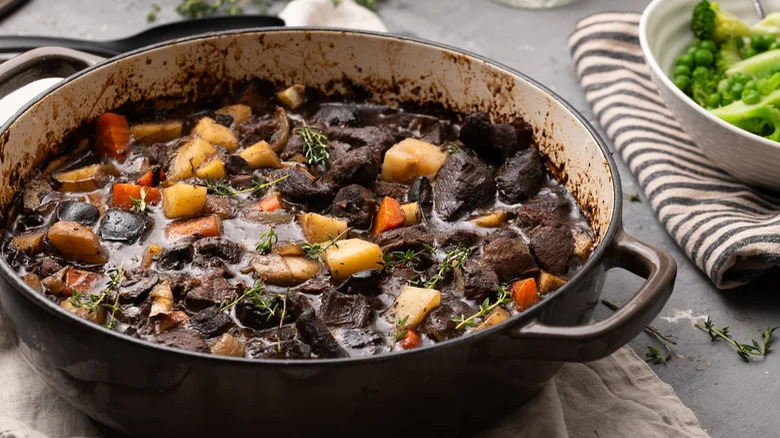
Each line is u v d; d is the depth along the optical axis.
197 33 0.87
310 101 0.82
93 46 0.85
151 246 0.68
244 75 0.81
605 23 0.93
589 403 0.69
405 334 0.64
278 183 0.73
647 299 0.60
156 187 0.73
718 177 0.82
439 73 0.80
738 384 0.71
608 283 0.77
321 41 0.80
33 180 0.73
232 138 0.77
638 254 0.63
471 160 0.74
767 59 0.85
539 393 0.67
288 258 0.68
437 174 0.75
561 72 0.95
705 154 0.82
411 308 0.65
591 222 0.72
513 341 0.59
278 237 0.70
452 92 0.80
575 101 0.92
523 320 0.59
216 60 0.79
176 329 0.64
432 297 0.65
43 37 0.84
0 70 0.73
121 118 0.77
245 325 0.64
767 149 0.77
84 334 0.58
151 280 0.66
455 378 0.60
